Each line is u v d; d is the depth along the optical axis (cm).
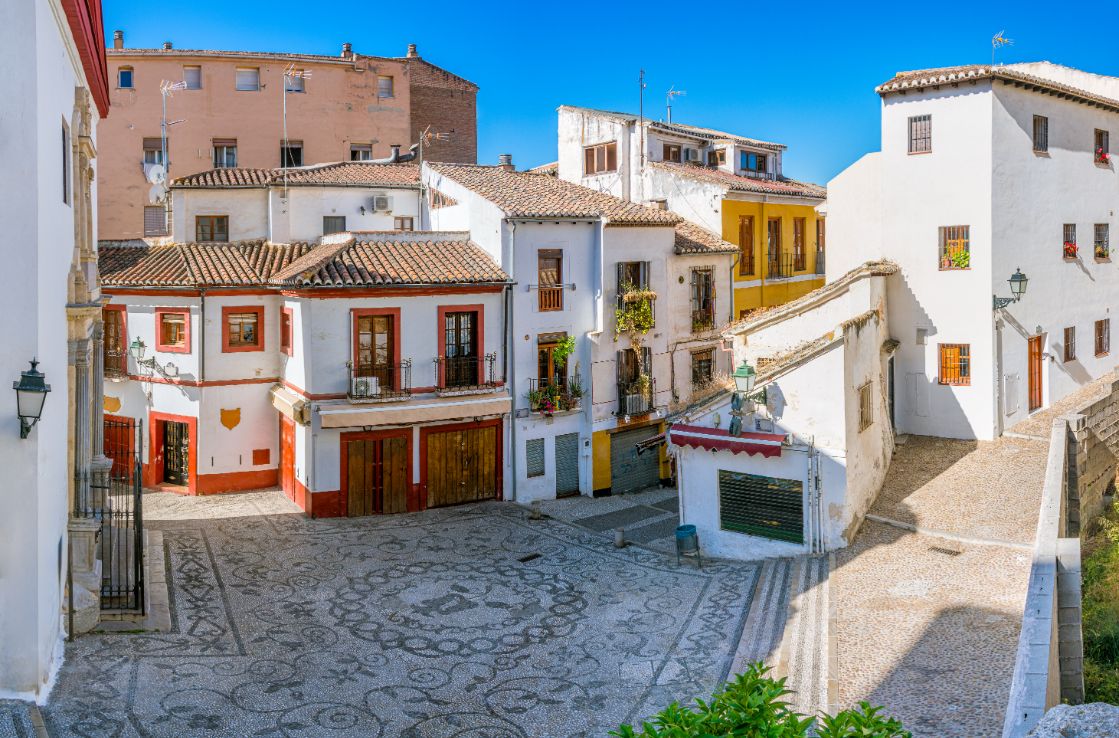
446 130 4953
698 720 700
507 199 2956
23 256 1191
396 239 2938
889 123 2664
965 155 2555
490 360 2825
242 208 3238
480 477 2853
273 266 2978
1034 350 2786
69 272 1573
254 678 1527
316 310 2584
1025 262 2664
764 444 2103
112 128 4000
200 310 2812
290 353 2766
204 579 2016
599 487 3066
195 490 2850
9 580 1226
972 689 1370
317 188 3262
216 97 4125
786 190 3784
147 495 2838
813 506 2083
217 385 2852
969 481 2300
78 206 1711
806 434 2091
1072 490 2100
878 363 2400
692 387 3350
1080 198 2927
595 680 1576
